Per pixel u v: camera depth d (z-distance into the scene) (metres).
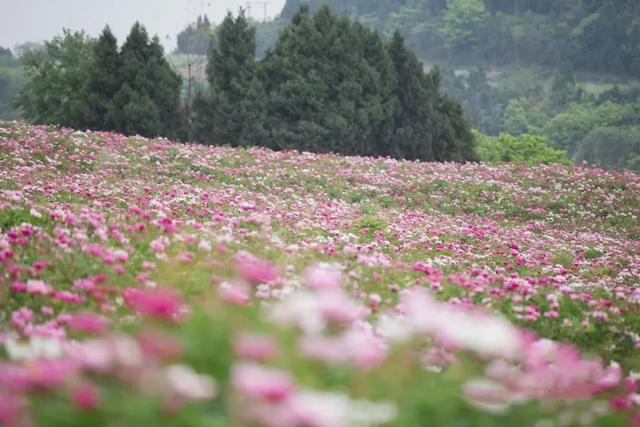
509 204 30.52
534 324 11.81
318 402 4.26
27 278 9.94
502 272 16.16
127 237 12.52
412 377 5.58
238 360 5.04
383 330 7.43
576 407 5.82
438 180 32.44
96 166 26.73
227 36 47.44
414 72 50.06
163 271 10.39
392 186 31.08
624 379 9.44
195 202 20.02
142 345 4.91
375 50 49.25
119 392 4.54
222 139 46.78
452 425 5.10
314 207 23.48
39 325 7.97
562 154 86.88
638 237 28.72
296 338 5.56
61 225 12.81
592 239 25.97
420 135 49.84
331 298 5.79
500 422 5.34
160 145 31.50
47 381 4.50
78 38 60.44
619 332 12.09
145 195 20.34
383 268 12.58
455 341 5.96
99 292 9.32
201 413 4.43
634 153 155.50
